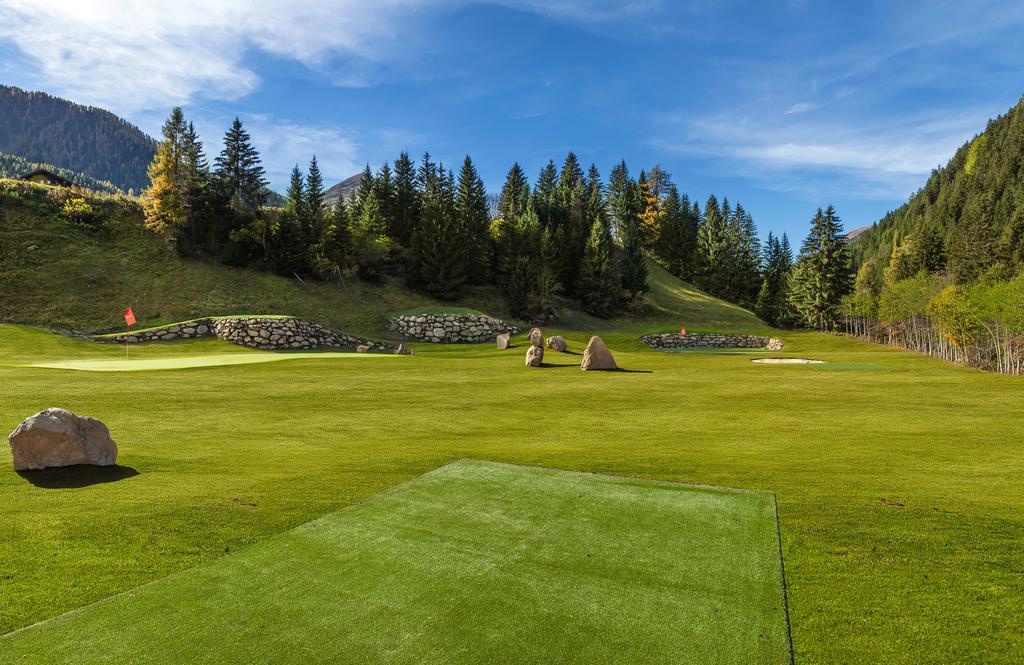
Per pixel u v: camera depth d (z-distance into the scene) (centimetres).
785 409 1413
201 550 492
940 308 3784
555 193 9788
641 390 1773
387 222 7369
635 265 7925
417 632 365
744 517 593
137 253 4956
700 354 4159
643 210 11075
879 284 9025
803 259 7388
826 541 525
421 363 2756
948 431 1126
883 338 5656
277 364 2491
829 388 1839
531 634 364
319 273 5644
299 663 329
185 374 1992
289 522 564
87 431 794
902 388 1848
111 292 4397
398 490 682
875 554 494
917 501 645
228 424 1132
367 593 417
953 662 333
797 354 4178
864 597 415
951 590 426
